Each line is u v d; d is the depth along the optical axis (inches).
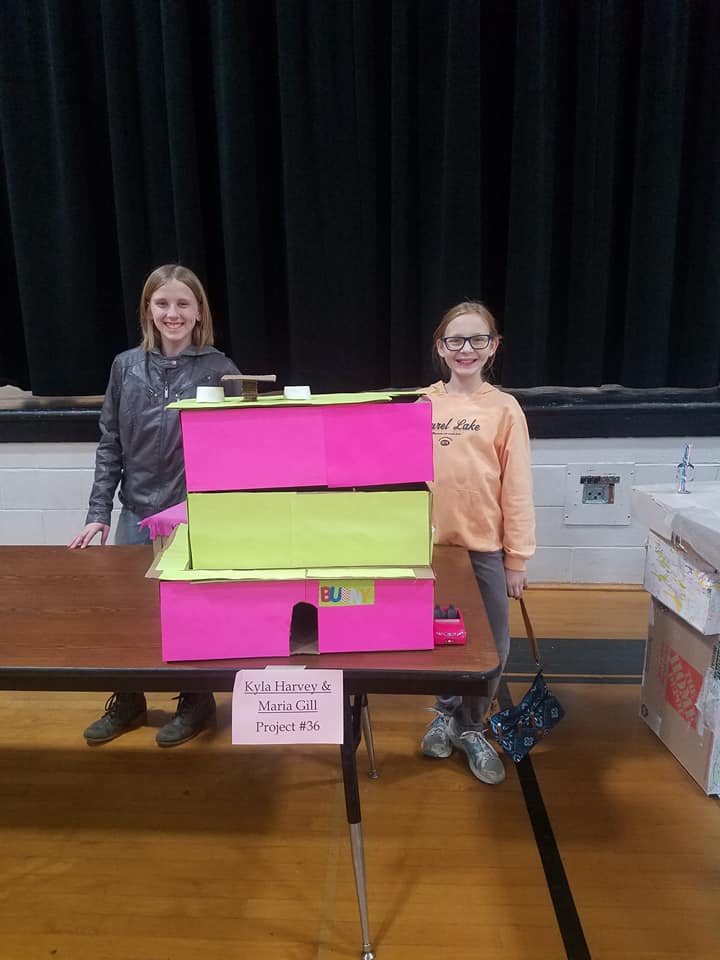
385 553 42.7
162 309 71.1
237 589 42.3
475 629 47.4
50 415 109.2
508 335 104.2
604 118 98.9
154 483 75.3
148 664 43.4
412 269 105.6
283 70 96.7
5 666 43.5
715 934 52.2
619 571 113.8
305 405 40.5
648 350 104.7
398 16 95.3
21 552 65.5
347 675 41.8
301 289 103.6
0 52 98.3
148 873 58.3
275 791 68.5
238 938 52.0
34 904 55.3
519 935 52.1
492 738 75.4
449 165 98.2
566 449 109.2
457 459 65.7
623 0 97.1
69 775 71.1
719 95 97.5
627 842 61.2
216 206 106.3
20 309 111.8
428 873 57.8
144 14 96.8
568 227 104.7
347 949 50.9
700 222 102.0
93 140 104.7
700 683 67.6
